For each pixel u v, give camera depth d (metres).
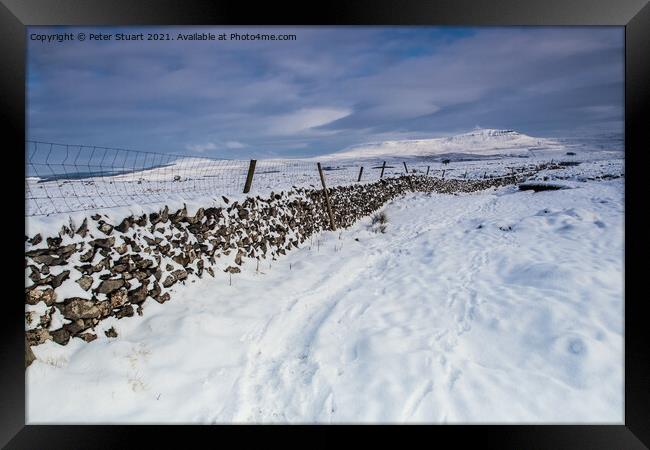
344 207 11.53
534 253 6.55
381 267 7.20
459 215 12.93
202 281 5.38
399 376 3.35
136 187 9.03
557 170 25.86
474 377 3.31
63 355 3.40
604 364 3.30
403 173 22.08
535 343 3.73
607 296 4.36
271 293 5.51
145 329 4.10
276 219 7.73
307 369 3.68
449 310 4.74
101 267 3.95
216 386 3.42
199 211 5.61
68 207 5.96
